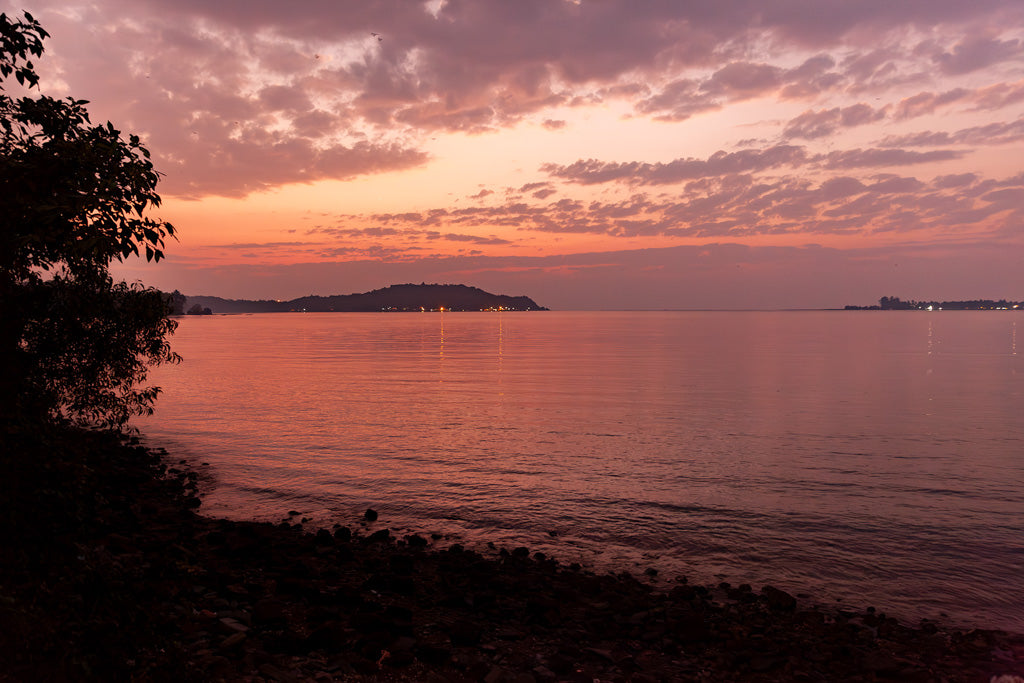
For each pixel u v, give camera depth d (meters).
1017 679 8.34
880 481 20.44
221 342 125.06
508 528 15.48
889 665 8.48
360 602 9.61
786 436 28.75
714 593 11.57
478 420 32.72
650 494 18.61
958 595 11.71
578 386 49.78
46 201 5.81
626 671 8.20
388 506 17.20
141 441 25.78
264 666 6.95
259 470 21.09
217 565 10.77
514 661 8.22
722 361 78.50
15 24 7.10
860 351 98.50
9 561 5.60
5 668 4.85
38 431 6.28
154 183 6.23
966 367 69.00
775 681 8.14
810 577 12.58
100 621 5.62
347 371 62.38
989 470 22.09
